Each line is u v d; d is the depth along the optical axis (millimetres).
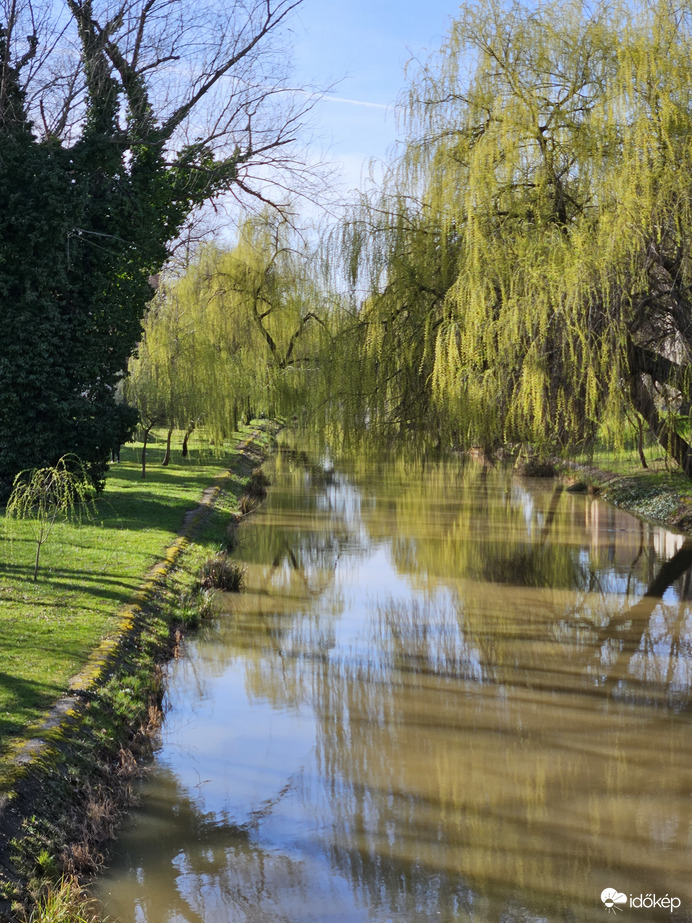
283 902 6051
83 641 9734
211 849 6719
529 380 15039
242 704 10055
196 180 22312
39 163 19031
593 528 22750
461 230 17344
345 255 19156
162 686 10000
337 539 21203
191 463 34125
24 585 12023
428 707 10086
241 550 19688
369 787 7957
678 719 9758
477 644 12664
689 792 7934
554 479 33438
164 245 22859
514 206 16516
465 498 28750
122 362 20953
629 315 15023
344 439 19797
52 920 5215
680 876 6520
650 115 15312
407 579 16953
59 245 19188
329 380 20047
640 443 17266
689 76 15211
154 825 7066
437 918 5934
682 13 15578
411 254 18453
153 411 29766
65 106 21859
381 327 18781
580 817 7449
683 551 19609
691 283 14945
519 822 7328
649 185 14789
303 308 34469
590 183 16000
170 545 16625
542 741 9086
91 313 20203
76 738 7418
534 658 12031
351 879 6359
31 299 19078
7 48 19719
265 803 7555
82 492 19922
